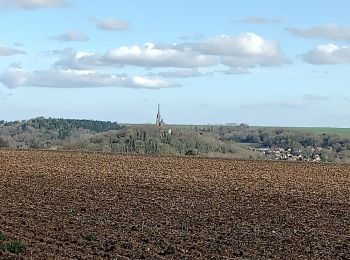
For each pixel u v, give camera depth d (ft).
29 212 88.63
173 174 179.22
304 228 83.41
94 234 71.10
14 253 58.13
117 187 133.69
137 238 69.87
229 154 453.17
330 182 170.91
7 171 171.32
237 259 60.39
